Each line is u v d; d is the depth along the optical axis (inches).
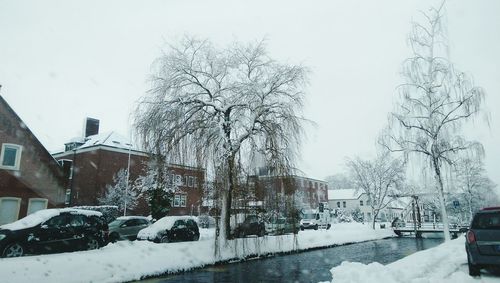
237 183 696.4
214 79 781.9
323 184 3410.4
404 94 840.3
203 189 713.6
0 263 428.8
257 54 808.3
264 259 747.4
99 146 1780.3
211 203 706.8
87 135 2064.5
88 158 1814.7
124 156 1847.9
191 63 784.9
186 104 751.1
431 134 807.1
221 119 740.7
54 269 448.5
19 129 1085.8
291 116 760.3
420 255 529.0
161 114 730.2
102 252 556.4
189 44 797.9
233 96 754.2
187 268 596.1
